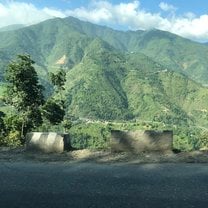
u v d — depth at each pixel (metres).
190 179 12.30
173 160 15.45
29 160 16.77
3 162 16.45
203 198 10.41
